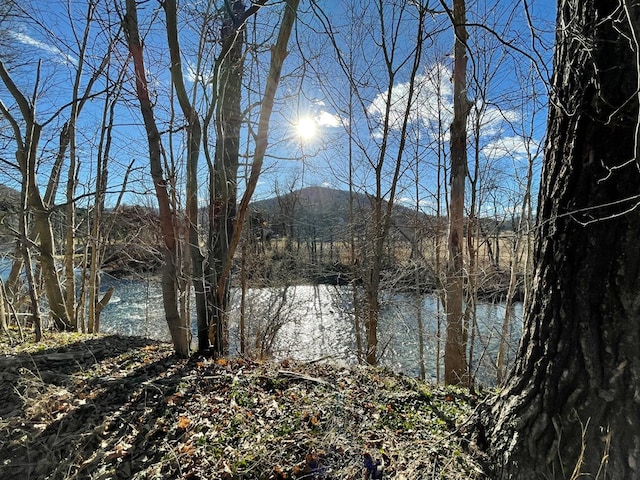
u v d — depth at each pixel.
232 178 5.36
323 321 11.52
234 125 5.33
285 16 3.73
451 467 2.33
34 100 5.02
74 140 6.20
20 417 2.89
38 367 3.77
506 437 2.22
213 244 4.62
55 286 5.84
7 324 5.62
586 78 1.99
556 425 2.03
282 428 2.84
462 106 6.46
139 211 7.87
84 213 8.09
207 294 4.48
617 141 1.88
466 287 6.96
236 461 2.48
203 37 4.36
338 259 11.94
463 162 6.58
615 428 1.86
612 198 1.89
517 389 2.29
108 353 4.29
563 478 1.96
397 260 8.96
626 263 1.87
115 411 3.02
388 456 2.51
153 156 3.94
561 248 2.10
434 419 2.97
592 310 1.97
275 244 13.22
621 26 1.83
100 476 2.39
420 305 8.19
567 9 2.17
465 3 6.24
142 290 15.77
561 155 2.14
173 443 2.69
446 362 6.53
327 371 4.10
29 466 2.48
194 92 4.28
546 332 2.16
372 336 7.46
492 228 8.08
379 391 3.53
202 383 3.52
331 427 2.79
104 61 5.81
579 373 1.99
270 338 7.39
